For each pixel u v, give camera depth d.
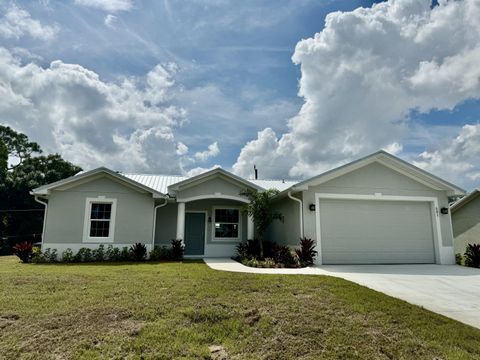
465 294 6.95
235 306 5.41
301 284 6.95
